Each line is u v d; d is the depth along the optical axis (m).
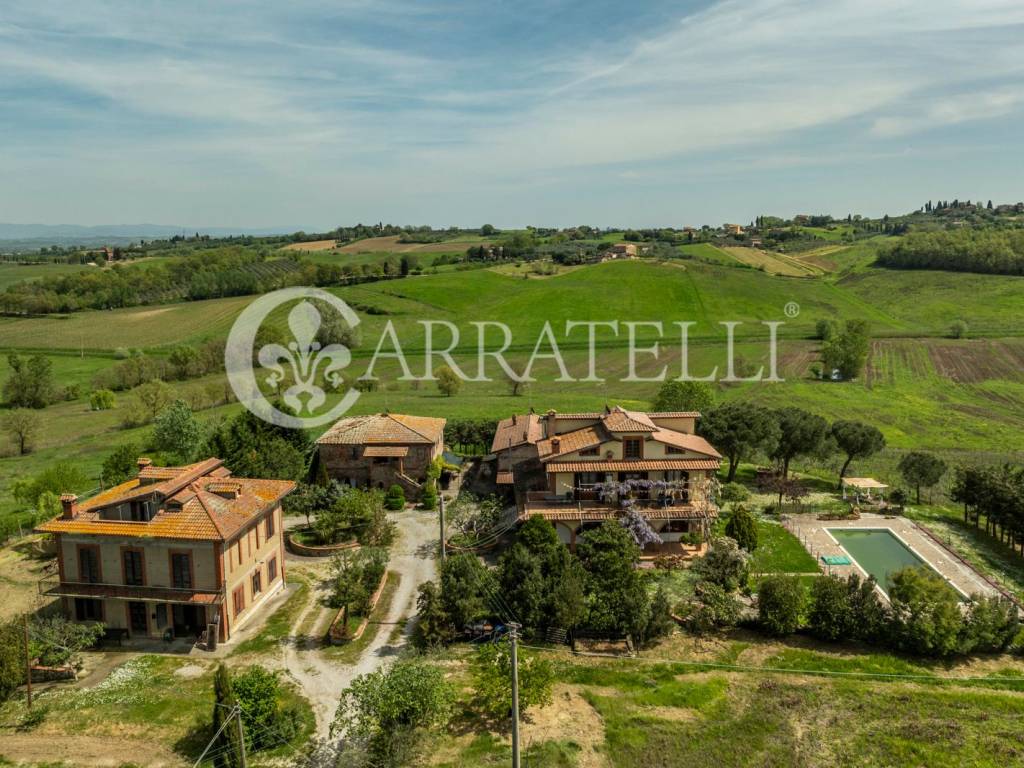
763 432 67.69
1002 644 40.53
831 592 42.00
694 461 55.12
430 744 32.19
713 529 56.44
